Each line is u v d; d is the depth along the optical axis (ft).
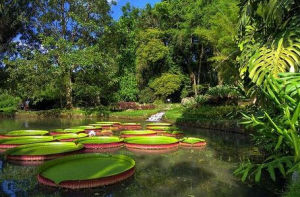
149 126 37.93
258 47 11.77
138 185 13.93
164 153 21.43
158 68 85.87
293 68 9.78
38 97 66.80
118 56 63.98
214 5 70.85
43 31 64.28
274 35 11.42
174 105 67.62
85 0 62.75
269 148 14.51
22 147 21.39
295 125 8.23
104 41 64.90
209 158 19.70
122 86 75.25
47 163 15.64
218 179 14.94
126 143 24.20
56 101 79.10
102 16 64.59
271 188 13.35
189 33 76.02
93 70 59.16
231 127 33.63
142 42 82.64
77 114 61.93
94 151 22.07
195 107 53.21
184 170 16.74
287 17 11.82
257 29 13.03
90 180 13.47
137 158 19.80
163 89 75.87
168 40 89.92
